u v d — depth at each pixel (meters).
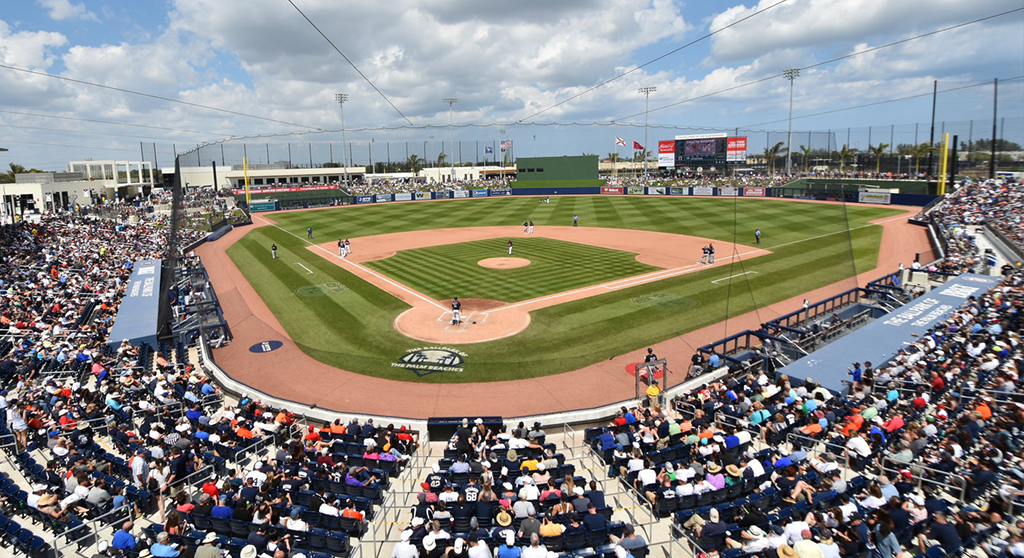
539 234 62.38
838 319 26.44
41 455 15.49
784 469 13.15
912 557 10.03
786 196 90.75
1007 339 21.55
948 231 50.88
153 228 63.78
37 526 12.54
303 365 24.50
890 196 78.75
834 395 17.45
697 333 27.53
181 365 23.47
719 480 12.84
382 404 20.70
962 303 25.80
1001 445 13.73
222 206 79.31
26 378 21.52
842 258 36.12
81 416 17.58
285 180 141.50
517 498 12.86
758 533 11.10
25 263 42.25
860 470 13.90
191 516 12.29
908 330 22.44
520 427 16.20
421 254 50.81
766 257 45.31
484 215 82.25
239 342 27.66
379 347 26.62
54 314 29.86
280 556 10.66
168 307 31.14
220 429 16.80
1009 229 47.69
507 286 37.84
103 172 136.50
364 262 47.47
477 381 22.55
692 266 42.91
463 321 30.27
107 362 22.86
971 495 12.33
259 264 47.91
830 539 10.13
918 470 13.17
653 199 99.31
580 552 11.05
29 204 81.75
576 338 27.23
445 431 17.58
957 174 84.94
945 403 16.94
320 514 12.38
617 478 14.67
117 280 37.19
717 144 123.81
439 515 11.96
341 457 15.35
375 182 145.88
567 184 120.25
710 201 91.81
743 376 20.91
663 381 21.59
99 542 11.55
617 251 50.22
